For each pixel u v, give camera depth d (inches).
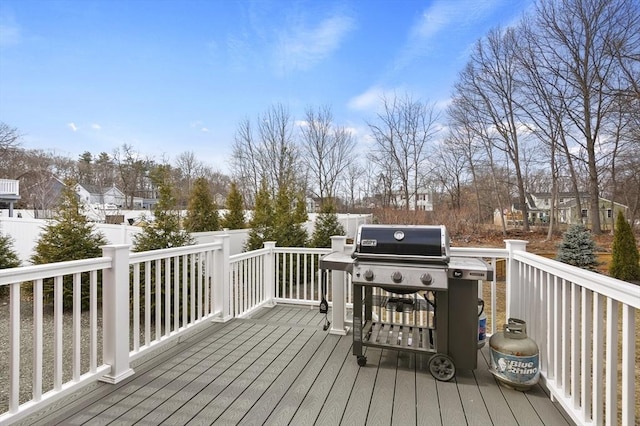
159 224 195.9
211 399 82.6
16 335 69.2
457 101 728.3
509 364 86.6
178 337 120.3
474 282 91.2
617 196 636.7
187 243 198.8
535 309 95.6
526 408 78.8
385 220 657.6
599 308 64.1
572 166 609.6
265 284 184.1
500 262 327.9
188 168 1138.7
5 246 260.7
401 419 74.3
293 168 928.9
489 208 754.8
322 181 978.1
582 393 69.4
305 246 306.2
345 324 139.9
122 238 280.7
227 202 450.0
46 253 208.5
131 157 1202.0
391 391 86.7
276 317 163.5
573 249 336.5
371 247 93.5
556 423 72.9
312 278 183.0
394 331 107.8
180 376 94.9
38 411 75.5
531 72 605.9
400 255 90.4
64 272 78.9
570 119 582.9
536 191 761.0
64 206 220.1
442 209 699.4
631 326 55.1
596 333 64.5
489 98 687.7
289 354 111.0
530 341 88.7
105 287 92.4
